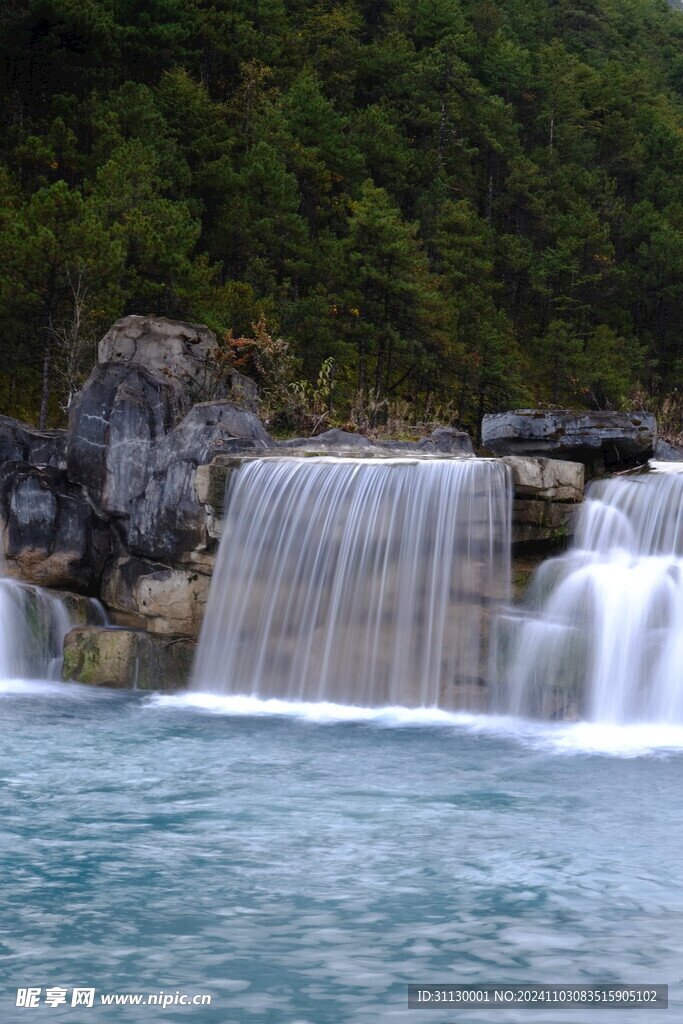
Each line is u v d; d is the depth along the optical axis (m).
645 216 101.50
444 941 7.53
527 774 12.49
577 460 19.19
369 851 9.59
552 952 7.33
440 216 80.81
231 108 77.19
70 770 12.64
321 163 71.81
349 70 99.69
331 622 17.69
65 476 21.03
